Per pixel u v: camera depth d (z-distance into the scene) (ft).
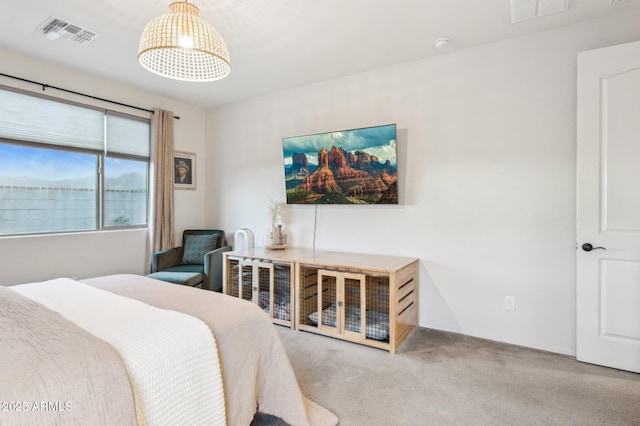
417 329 9.57
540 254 8.23
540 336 8.24
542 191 8.18
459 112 9.18
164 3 7.02
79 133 10.87
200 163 14.67
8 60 9.30
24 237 9.62
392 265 8.60
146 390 3.32
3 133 9.29
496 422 5.49
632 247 6.95
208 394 3.88
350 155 10.44
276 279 10.18
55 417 2.60
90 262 11.10
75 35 8.38
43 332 3.58
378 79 10.37
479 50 8.90
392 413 5.72
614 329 7.17
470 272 9.09
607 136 7.16
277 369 5.13
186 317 4.35
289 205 12.26
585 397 6.18
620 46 7.00
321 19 7.64
